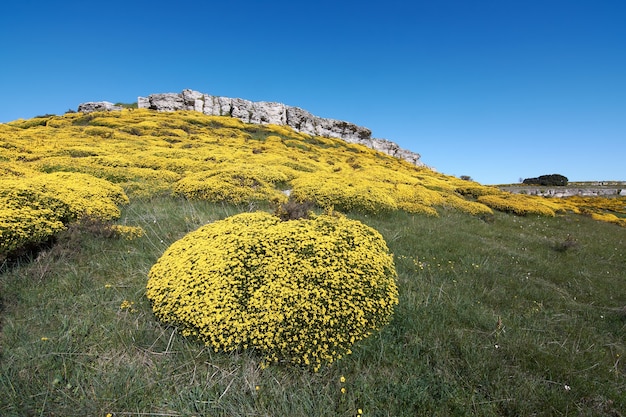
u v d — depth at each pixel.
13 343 4.44
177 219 9.59
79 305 5.36
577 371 4.80
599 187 65.56
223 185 12.91
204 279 5.12
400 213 14.70
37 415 3.62
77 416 3.63
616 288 8.78
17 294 5.47
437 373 4.50
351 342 4.70
